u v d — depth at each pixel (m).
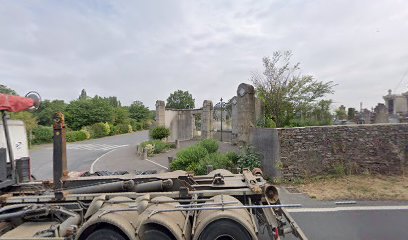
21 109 5.13
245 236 3.83
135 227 3.98
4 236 3.93
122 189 4.89
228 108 22.64
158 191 4.89
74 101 45.28
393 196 7.48
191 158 11.08
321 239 5.08
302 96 14.25
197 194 4.64
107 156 18.81
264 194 4.68
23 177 5.83
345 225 5.71
